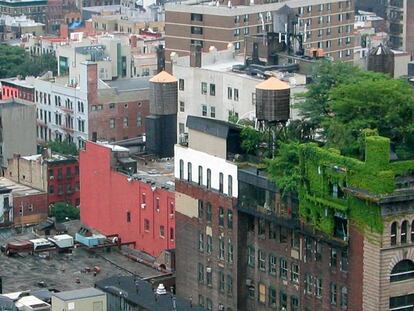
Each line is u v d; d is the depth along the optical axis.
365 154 197.75
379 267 195.50
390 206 194.50
